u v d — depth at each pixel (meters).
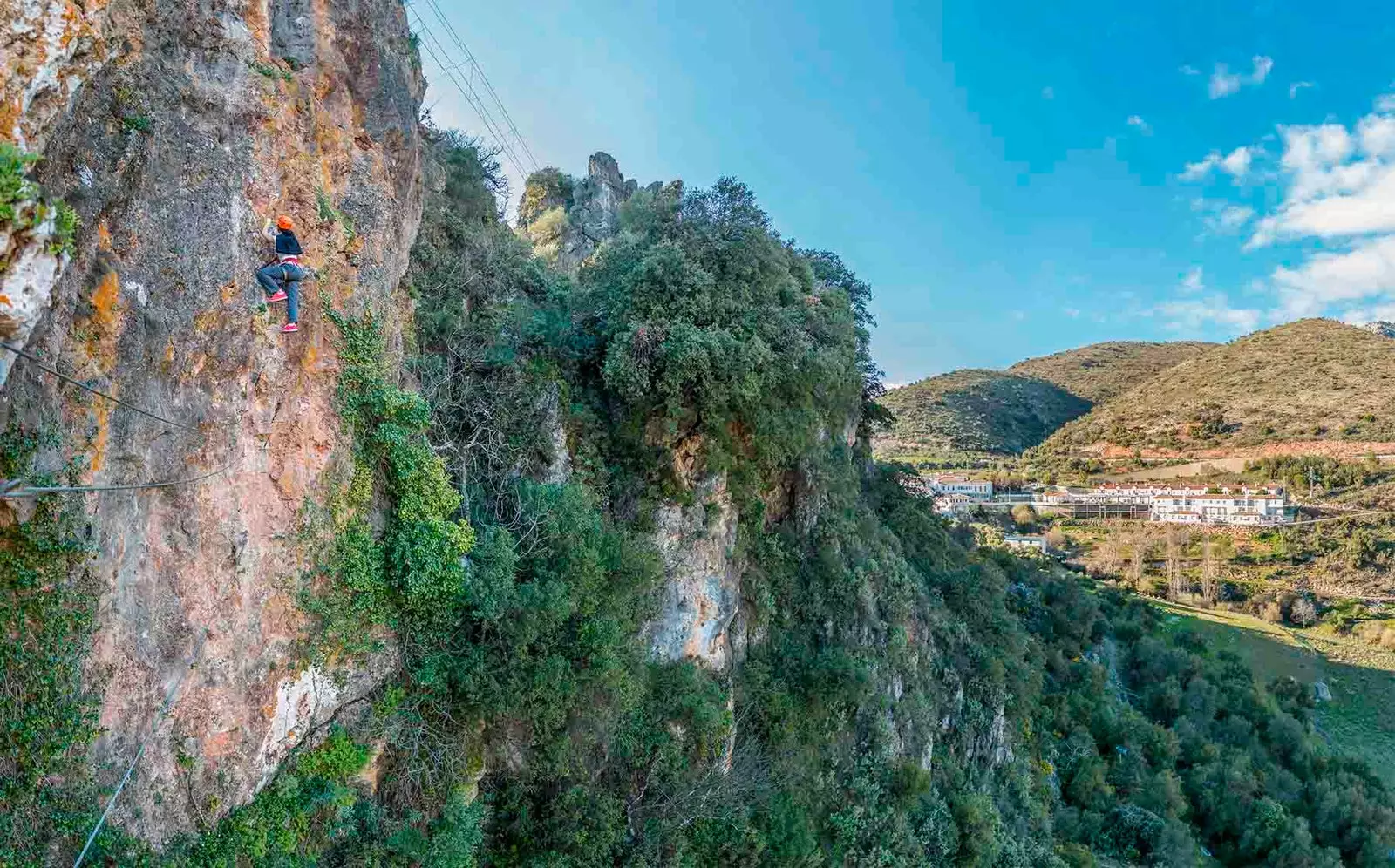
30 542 6.87
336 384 10.75
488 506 14.59
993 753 30.00
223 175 8.99
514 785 13.52
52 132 6.48
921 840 21.83
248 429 9.37
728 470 20.55
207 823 8.80
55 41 5.99
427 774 11.96
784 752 19.94
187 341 8.49
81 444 7.23
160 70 8.30
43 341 6.86
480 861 12.90
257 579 9.52
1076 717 38.75
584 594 14.56
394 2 12.28
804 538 24.84
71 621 7.25
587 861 13.48
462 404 15.09
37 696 7.05
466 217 19.25
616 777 15.73
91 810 7.45
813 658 22.19
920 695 26.02
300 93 10.33
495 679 12.59
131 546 7.94
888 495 42.66
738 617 21.38
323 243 10.56
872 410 40.50
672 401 18.23
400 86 12.21
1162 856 31.41
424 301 15.46
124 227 7.81
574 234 38.56
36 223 5.61
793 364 20.22
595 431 18.45
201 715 8.78
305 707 10.35
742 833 16.52
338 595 10.68
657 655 18.17
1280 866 33.75
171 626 8.39
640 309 18.67
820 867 18.53
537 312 18.42
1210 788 37.41
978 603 36.44
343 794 10.56
